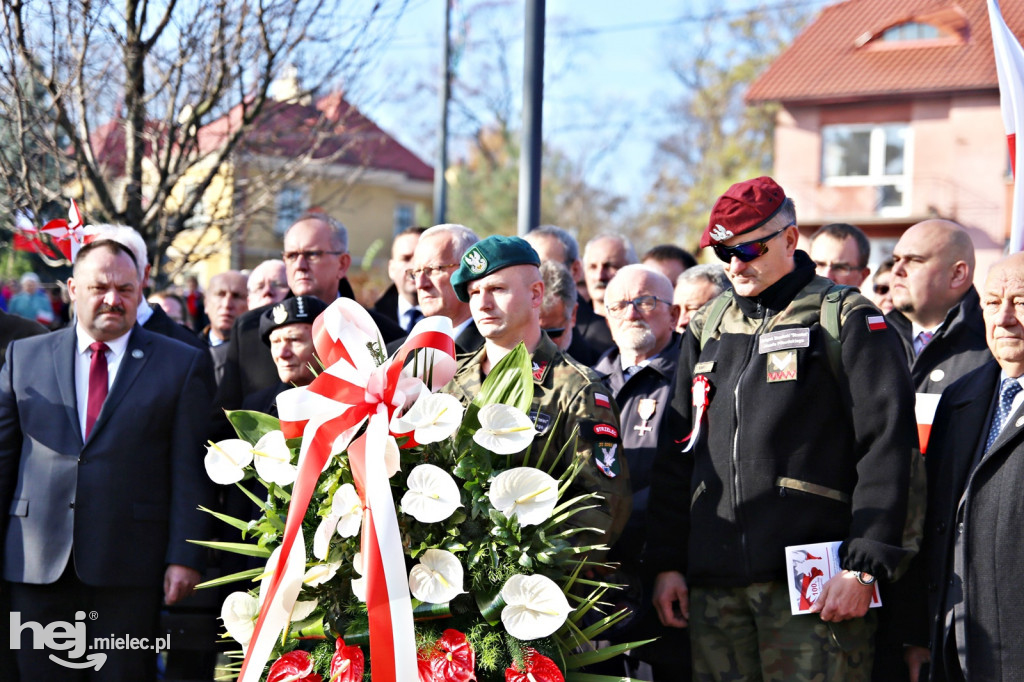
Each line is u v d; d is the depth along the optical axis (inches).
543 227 208.8
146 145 231.1
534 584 90.9
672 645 132.8
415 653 88.2
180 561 141.0
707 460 117.3
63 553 138.3
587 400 110.4
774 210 115.1
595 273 204.1
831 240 203.2
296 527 92.8
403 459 97.0
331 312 100.6
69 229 179.0
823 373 112.5
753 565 111.4
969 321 145.6
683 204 1130.0
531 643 93.3
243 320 171.3
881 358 109.9
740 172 1069.1
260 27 211.6
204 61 217.9
